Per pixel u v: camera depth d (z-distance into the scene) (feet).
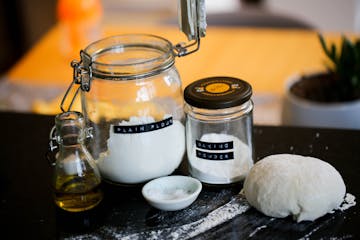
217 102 2.83
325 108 4.13
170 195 2.92
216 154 2.99
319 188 2.72
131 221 2.87
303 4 8.43
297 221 2.77
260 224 2.80
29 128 3.84
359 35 5.92
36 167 3.41
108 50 3.07
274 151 3.37
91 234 2.80
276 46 5.90
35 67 5.80
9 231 2.88
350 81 4.34
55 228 2.86
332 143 3.42
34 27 10.97
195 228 2.80
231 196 3.01
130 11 10.82
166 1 10.61
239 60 5.67
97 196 2.95
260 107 4.86
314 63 5.47
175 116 3.07
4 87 5.46
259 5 9.37
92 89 2.95
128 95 2.93
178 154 3.08
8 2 10.61
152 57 3.08
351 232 2.71
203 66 5.58
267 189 2.78
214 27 6.70
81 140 2.84
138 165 2.97
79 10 5.84
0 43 10.79
